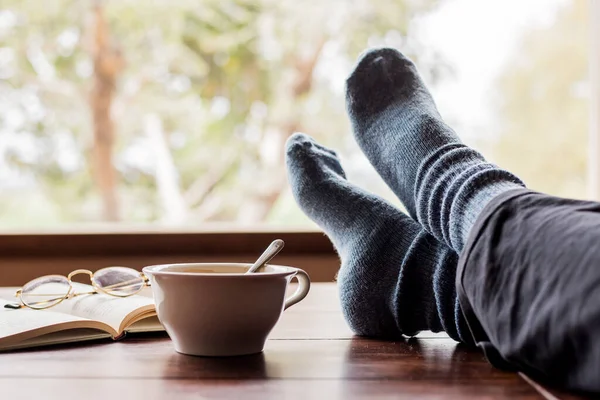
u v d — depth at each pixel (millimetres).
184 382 487
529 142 2195
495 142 2199
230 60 2354
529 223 494
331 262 1619
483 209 540
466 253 527
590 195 1798
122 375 507
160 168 2396
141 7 2312
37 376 505
